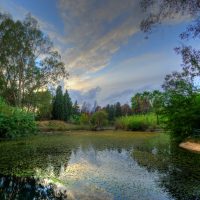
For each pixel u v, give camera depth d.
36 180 7.88
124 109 72.19
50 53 32.75
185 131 18.67
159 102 20.23
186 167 9.82
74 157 12.58
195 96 18.03
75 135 29.45
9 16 30.97
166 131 21.11
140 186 7.23
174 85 18.08
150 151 14.82
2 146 17.39
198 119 17.86
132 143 19.67
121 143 19.70
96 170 9.41
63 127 44.12
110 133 34.06
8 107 23.88
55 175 8.59
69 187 7.16
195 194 6.45
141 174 8.72
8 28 30.45
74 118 59.34
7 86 32.44
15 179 7.96
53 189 6.95
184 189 6.88
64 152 14.45
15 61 31.62
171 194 6.47
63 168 9.79
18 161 11.30
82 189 6.96
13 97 33.53
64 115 59.09
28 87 32.88
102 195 6.47
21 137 25.02
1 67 31.42
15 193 6.55
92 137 26.25
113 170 9.41
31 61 31.98
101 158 12.25
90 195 6.46
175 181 7.72
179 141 19.98
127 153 13.95
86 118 49.22
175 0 7.65
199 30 8.05
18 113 24.14
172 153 13.84
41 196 6.34
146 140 22.42
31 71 32.00
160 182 7.62
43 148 16.39
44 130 40.03
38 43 31.95
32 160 11.60
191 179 7.93
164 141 21.31
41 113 46.69
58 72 32.94
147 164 10.55
